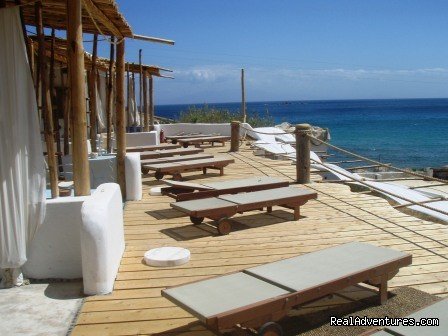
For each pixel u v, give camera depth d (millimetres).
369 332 2664
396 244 5242
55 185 4438
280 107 187500
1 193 3826
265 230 5840
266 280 3250
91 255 3836
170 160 9453
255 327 2938
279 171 10203
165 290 3131
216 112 20781
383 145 50000
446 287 4031
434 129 67875
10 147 3812
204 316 2738
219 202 5879
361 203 7195
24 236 3953
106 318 3482
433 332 2596
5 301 3756
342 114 113125
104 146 12211
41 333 3268
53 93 8969
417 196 8836
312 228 5906
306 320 3385
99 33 6594
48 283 4109
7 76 3803
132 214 6602
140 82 14664
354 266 3473
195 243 5332
